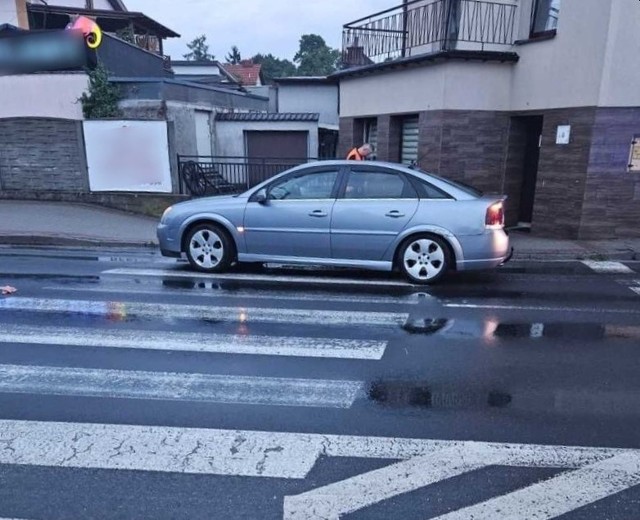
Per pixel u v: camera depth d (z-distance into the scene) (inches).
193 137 684.1
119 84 585.0
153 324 222.1
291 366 182.2
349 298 265.0
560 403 158.6
